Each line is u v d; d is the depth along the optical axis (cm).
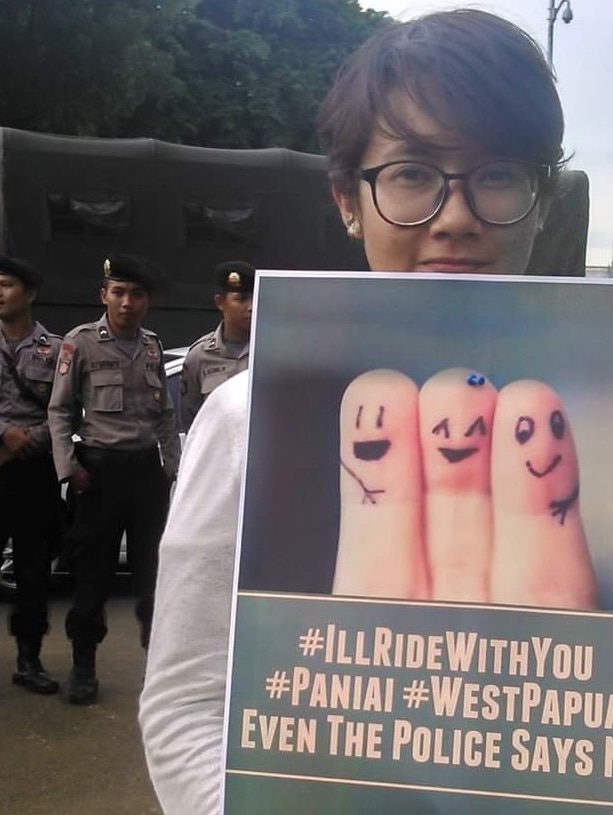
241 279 427
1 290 379
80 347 374
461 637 82
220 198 650
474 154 92
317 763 81
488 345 85
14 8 1498
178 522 92
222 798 81
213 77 2006
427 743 81
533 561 82
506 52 92
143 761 321
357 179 99
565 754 79
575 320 85
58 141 627
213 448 92
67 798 293
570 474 83
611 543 82
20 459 375
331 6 2219
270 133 1988
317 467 85
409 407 85
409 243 94
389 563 83
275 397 86
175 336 654
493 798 79
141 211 639
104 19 1554
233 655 83
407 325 86
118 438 373
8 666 412
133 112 1750
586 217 435
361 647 82
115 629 464
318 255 665
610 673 80
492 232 93
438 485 84
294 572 84
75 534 375
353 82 97
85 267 632
